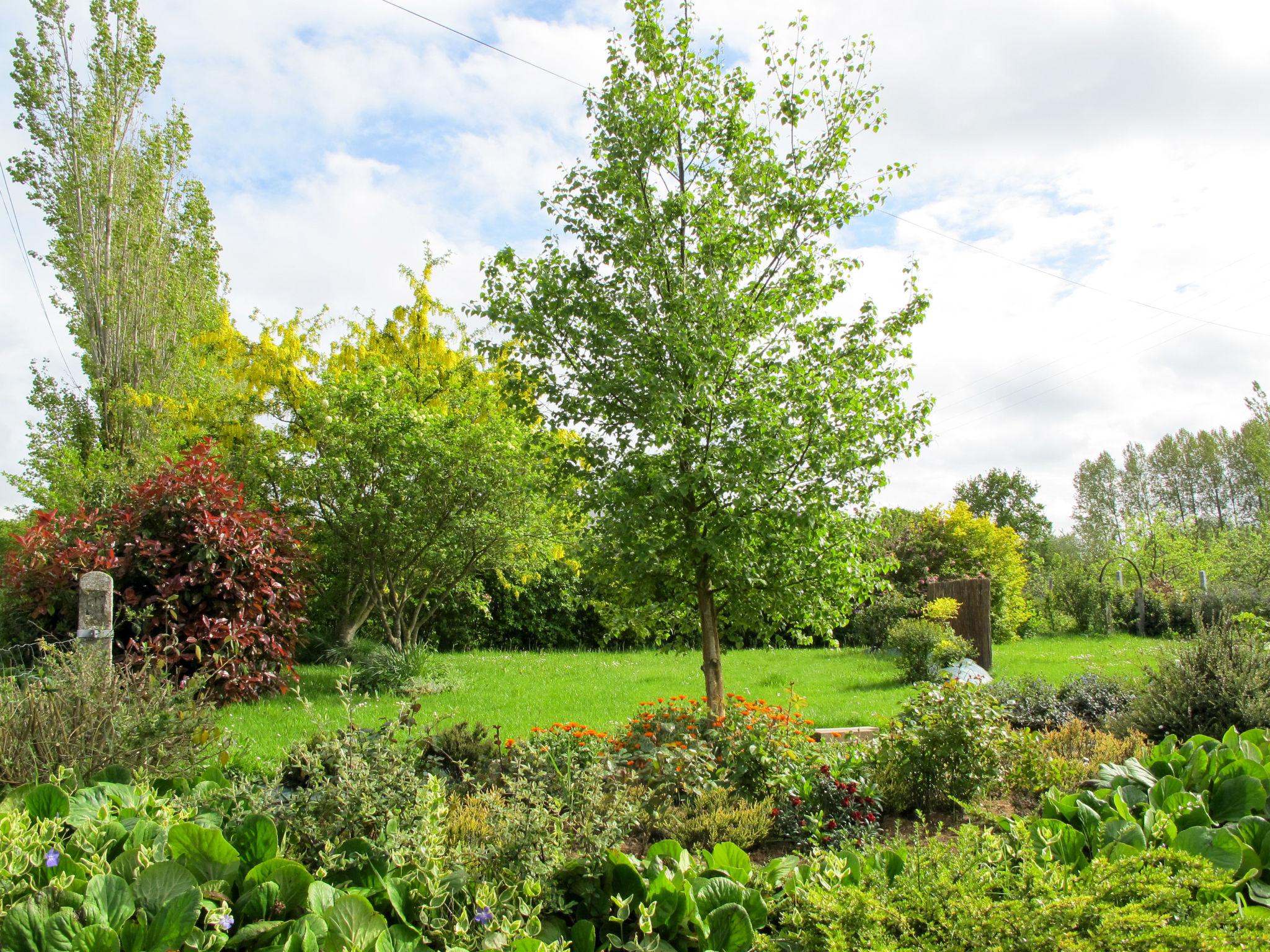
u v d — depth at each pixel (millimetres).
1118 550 26250
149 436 16828
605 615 6863
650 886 2658
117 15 17828
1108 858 2918
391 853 2643
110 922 2117
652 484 5480
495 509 11891
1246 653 6281
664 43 5930
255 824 2719
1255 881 3029
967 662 11195
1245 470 46344
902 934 2385
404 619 13477
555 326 6035
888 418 5887
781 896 2746
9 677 4680
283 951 2170
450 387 13422
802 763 4781
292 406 12633
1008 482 42938
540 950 2299
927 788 4898
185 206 19172
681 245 6195
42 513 8336
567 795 3562
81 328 17453
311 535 11844
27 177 17219
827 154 6004
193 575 8289
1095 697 7824
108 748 3785
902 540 19797
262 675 8625
